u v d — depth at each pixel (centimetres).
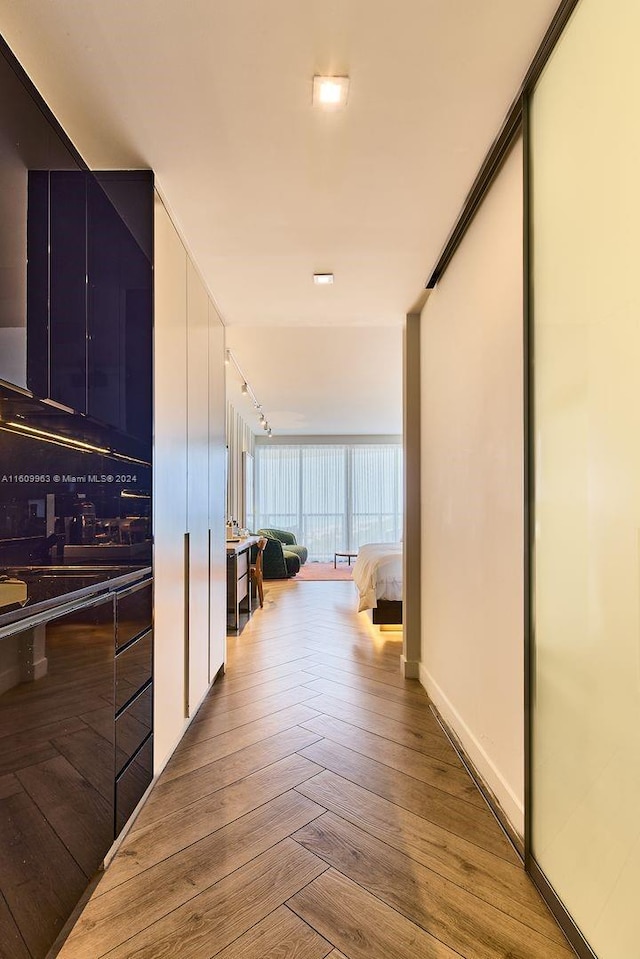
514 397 185
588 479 131
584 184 132
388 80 156
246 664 379
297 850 173
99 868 163
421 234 249
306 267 283
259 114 169
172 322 231
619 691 117
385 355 524
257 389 683
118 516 203
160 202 215
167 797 204
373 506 1137
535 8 134
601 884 123
